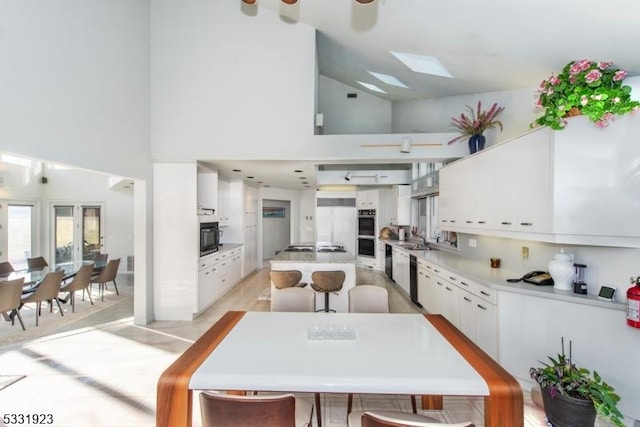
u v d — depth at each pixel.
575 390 1.98
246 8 4.09
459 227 3.84
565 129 2.25
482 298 2.87
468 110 4.24
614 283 2.25
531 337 2.49
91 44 3.15
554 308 2.38
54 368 2.93
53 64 2.69
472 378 1.42
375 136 4.09
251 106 4.11
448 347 1.75
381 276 7.28
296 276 3.72
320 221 8.84
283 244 9.98
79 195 7.28
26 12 2.43
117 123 3.54
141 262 4.10
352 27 3.49
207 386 1.40
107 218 7.33
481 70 3.25
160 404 1.40
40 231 7.13
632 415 2.05
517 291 2.54
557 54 2.41
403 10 2.63
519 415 1.35
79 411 2.30
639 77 2.24
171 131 4.16
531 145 2.55
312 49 4.07
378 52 3.86
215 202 4.95
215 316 4.45
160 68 4.16
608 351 2.15
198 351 1.68
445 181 4.26
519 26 2.24
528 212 2.59
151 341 3.55
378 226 8.05
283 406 1.27
